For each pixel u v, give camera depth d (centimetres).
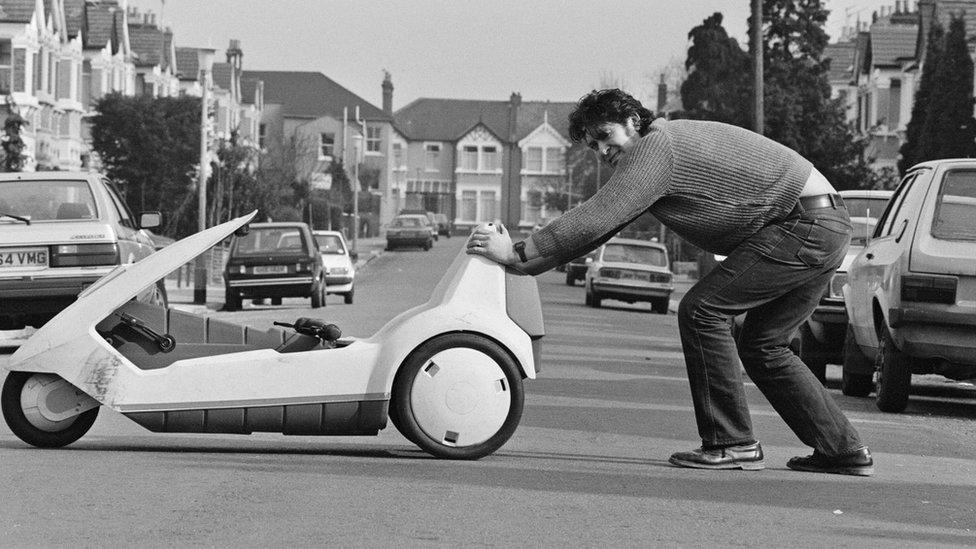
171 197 5572
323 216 8006
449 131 13262
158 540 639
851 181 4512
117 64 6844
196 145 5641
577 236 843
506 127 13312
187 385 888
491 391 891
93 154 6288
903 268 1302
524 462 899
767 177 834
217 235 938
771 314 866
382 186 12475
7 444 952
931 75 4850
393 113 13475
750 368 880
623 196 827
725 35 6912
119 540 639
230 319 2642
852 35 9962
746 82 5153
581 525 693
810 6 5703
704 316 862
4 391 923
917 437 1154
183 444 982
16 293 1697
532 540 654
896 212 1438
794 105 4522
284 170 7475
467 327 887
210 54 8506
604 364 1847
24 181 1784
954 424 1280
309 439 1023
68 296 1714
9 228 1711
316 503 734
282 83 12550
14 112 4262
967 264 1280
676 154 826
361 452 940
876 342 1408
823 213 844
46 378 919
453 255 7550
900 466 957
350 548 627
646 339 2511
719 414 880
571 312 3462
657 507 748
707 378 877
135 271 925
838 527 709
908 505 782
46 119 5638
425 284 4759
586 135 848
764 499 782
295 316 2792
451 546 637
